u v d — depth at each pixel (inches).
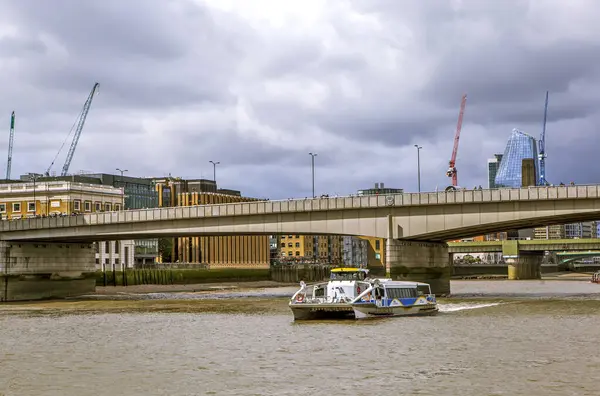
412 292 3341.5
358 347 2282.2
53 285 5403.5
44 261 5359.3
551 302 4008.4
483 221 4116.6
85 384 1781.5
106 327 3034.0
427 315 3304.6
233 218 4638.3
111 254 7568.9
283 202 4485.7
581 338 2413.9
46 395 1667.1
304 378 1792.6
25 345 2485.2
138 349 2346.2
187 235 4938.5
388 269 4288.9
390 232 4288.9
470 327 2770.7
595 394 1576.0
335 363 1994.3
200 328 2923.2
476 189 4165.8
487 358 2031.3
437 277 4758.9
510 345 2269.9
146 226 4842.5
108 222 4891.7
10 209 7273.6
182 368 1971.0
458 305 3865.7
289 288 7273.6
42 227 5064.0
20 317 3592.5
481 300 4264.3
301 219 4480.8
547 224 4571.9
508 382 1702.8
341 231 4397.1
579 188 3885.3
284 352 2212.1
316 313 3154.5
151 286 7175.2
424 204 4202.8
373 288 3169.3
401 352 2164.1
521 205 4040.4
